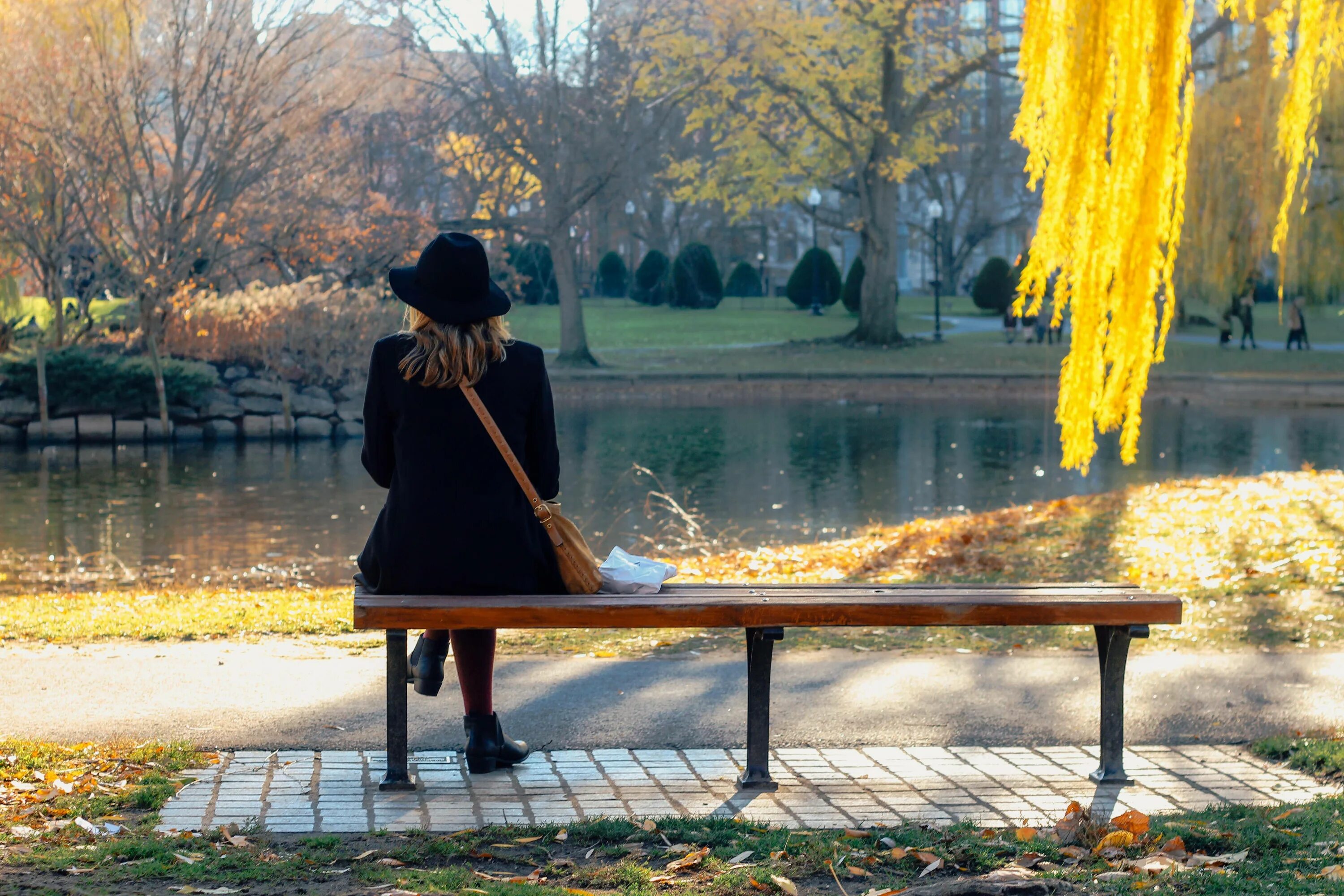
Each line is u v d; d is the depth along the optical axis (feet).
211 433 93.15
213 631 24.82
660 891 10.91
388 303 104.22
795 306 205.16
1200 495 44.73
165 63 102.94
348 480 68.49
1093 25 24.57
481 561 14.20
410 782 14.47
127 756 15.34
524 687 19.53
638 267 232.53
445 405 14.24
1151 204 24.58
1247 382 108.47
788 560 38.63
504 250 155.12
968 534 39.45
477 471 14.24
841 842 12.25
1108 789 14.64
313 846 12.13
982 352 138.51
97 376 90.58
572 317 135.85
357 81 115.75
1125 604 14.52
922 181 222.48
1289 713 18.06
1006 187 219.20
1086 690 19.48
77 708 17.94
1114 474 66.08
